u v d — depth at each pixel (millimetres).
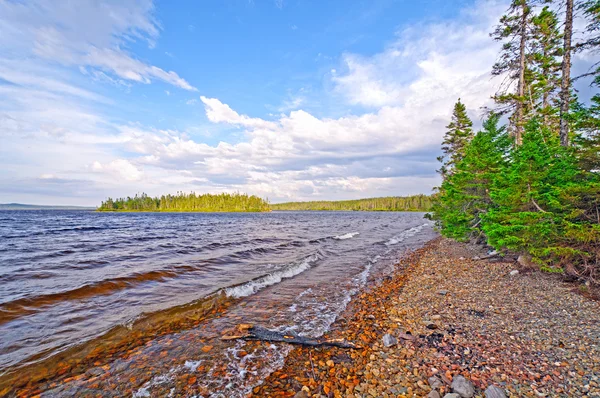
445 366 4688
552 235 8297
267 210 175125
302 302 8758
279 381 4645
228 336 6336
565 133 9898
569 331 5395
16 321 6902
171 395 4312
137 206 163875
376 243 23094
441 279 10555
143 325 6902
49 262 13953
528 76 17469
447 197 18375
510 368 4441
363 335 6266
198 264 13805
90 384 4570
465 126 26906
